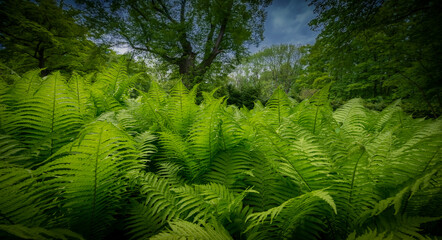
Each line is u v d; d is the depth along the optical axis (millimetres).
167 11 19719
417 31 6977
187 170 1768
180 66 19250
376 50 9562
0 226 646
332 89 19578
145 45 18266
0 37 11031
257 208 1402
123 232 1418
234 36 19172
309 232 1302
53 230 833
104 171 1118
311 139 1640
